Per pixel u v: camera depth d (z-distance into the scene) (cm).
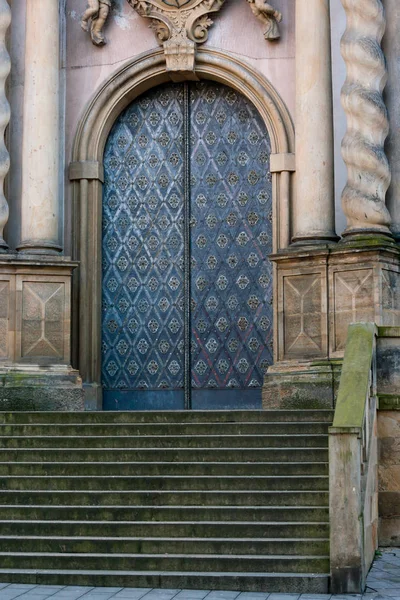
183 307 1908
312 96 1759
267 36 1847
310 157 1752
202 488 1304
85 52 1908
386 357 1477
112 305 1922
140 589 1158
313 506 1256
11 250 1833
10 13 1838
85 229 1873
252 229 1898
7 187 1841
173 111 1944
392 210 1742
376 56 1717
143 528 1244
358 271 1655
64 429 1467
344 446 1166
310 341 1688
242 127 1914
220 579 1160
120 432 1453
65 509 1280
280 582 1152
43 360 1748
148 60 1894
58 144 1838
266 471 1325
